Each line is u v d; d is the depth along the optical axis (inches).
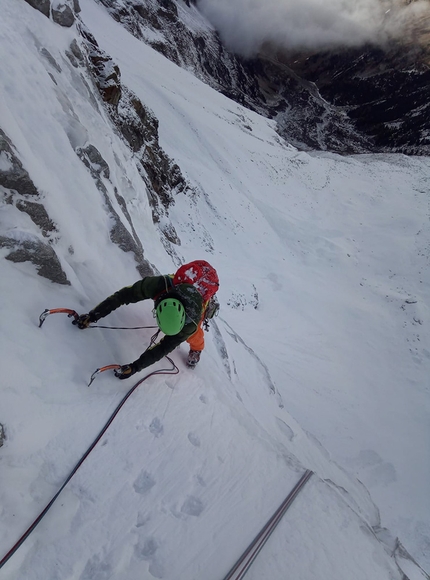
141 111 720.3
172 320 129.6
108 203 195.2
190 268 144.9
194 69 7042.3
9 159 132.2
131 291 144.6
